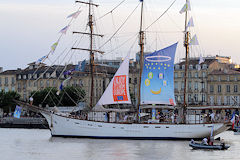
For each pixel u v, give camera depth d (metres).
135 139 97.88
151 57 101.81
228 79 188.50
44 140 98.69
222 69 199.12
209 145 83.88
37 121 154.25
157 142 93.94
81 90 172.00
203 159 73.94
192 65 193.75
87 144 90.44
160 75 101.50
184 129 97.44
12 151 82.75
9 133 122.94
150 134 97.50
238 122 119.56
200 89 192.38
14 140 99.94
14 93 185.00
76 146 87.94
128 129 97.88
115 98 101.25
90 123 99.50
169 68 101.75
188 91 194.00
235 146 90.19
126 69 101.19
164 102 101.38
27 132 127.75
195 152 80.75
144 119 102.12
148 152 80.69
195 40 100.94
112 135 98.50
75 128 100.38
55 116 102.06
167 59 101.62
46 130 139.00
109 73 196.12
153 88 101.50
